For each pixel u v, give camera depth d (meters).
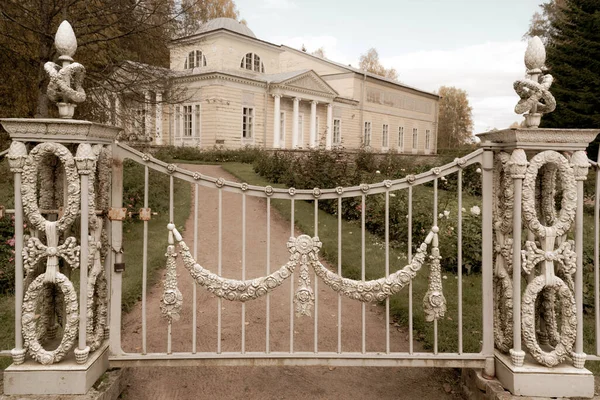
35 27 8.19
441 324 4.21
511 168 2.74
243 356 2.92
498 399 2.71
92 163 2.63
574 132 2.67
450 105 71.06
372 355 2.93
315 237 2.94
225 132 24.89
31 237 2.65
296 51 37.19
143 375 3.38
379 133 38.81
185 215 9.08
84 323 2.64
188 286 5.41
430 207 7.82
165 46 10.27
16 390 2.60
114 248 2.97
